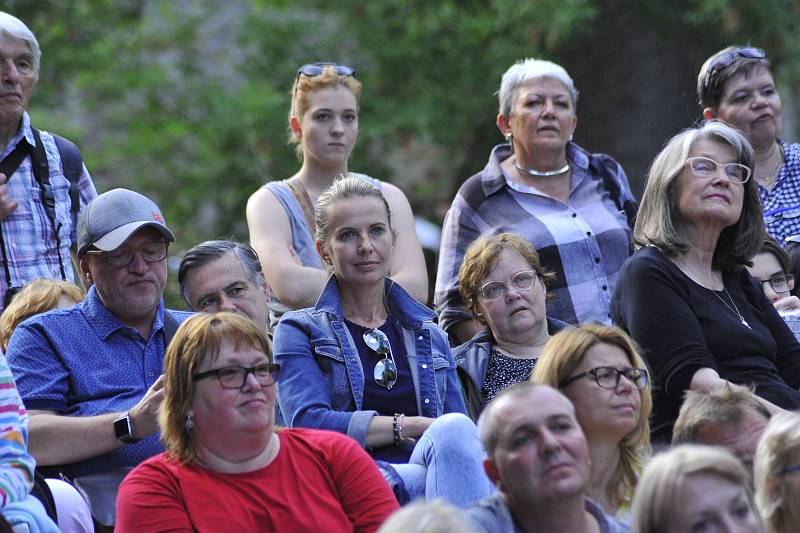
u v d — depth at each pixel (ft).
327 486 45.34
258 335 44.98
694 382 53.67
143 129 143.13
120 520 43.62
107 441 48.96
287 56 142.61
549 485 39.22
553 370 46.44
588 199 69.31
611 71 122.72
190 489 43.75
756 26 120.57
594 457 46.14
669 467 37.24
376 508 45.37
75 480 50.19
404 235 66.59
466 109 132.87
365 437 51.83
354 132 68.74
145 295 53.11
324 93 67.97
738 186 57.21
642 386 46.57
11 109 62.23
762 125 70.13
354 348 54.24
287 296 63.62
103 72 140.77
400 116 132.16
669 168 57.72
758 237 58.75
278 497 44.19
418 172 159.22
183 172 141.18
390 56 136.98
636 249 58.80
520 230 67.31
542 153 68.74
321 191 67.72
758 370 56.39
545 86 68.95
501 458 39.86
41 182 63.31
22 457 43.88
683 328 54.75
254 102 135.64
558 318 65.87
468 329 63.41
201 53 151.84
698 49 122.72
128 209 53.16
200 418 44.21
